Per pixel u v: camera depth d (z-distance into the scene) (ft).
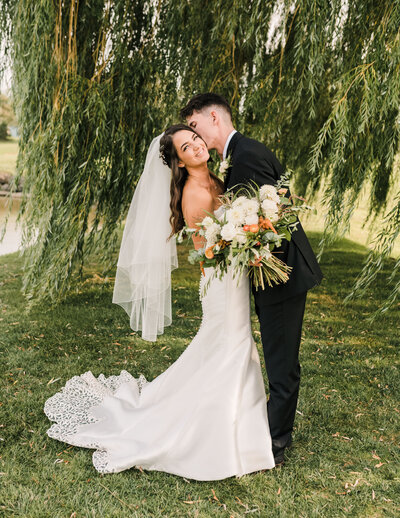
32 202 15.03
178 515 6.93
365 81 10.96
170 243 8.72
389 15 11.39
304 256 7.50
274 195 6.72
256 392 8.02
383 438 9.07
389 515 6.97
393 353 13.39
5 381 11.05
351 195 13.06
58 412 9.58
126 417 8.89
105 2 13.92
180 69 14.90
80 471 7.84
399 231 11.25
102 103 13.70
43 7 12.69
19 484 7.45
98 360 12.43
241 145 7.33
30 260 15.64
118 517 6.84
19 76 13.93
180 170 7.68
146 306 8.80
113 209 15.97
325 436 9.09
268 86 13.75
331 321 16.14
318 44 11.64
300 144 18.56
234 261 7.06
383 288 20.30
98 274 21.45
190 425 7.86
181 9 13.99
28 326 14.79
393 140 11.96
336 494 7.42
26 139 14.64
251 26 12.26
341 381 11.56
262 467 7.86
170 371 8.75
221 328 8.07
